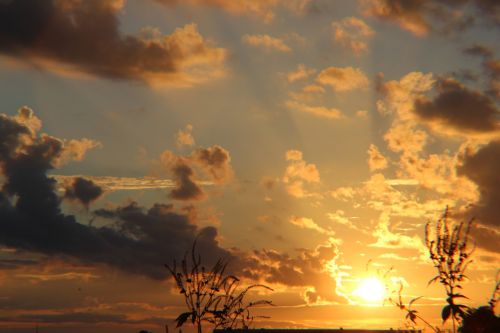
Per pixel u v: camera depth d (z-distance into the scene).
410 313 11.62
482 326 10.77
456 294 10.91
